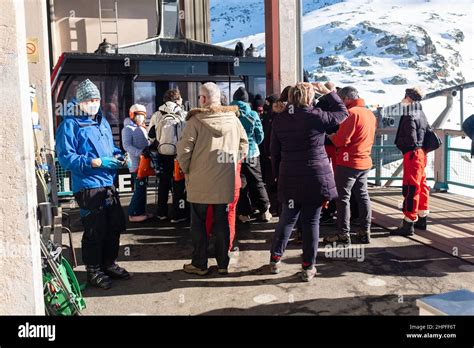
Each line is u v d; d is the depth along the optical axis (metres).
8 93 2.55
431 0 155.75
